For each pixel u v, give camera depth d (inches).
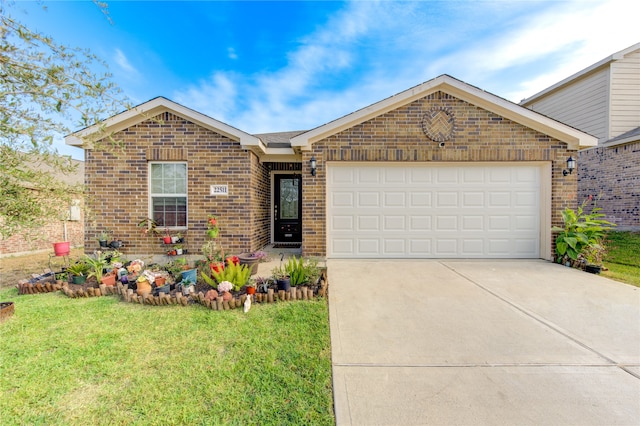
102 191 282.2
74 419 82.1
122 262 262.2
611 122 421.4
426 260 287.9
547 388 96.2
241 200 289.3
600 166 436.5
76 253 371.6
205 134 286.8
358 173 295.9
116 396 91.4
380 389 95.6
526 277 227.0
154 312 157.8
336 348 121.2
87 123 134.6
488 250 295.0
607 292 191.3
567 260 265.6
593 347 122.2
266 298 173.2
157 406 87.0
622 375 103.2
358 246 297.0
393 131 285.3
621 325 142.6
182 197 293.1
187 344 123.0
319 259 287.7
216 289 185.0
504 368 107.5
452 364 110.0
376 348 121.3
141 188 284.2
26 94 115.9
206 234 287.6
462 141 283.9
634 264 269.0
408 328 140.0
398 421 81.9
